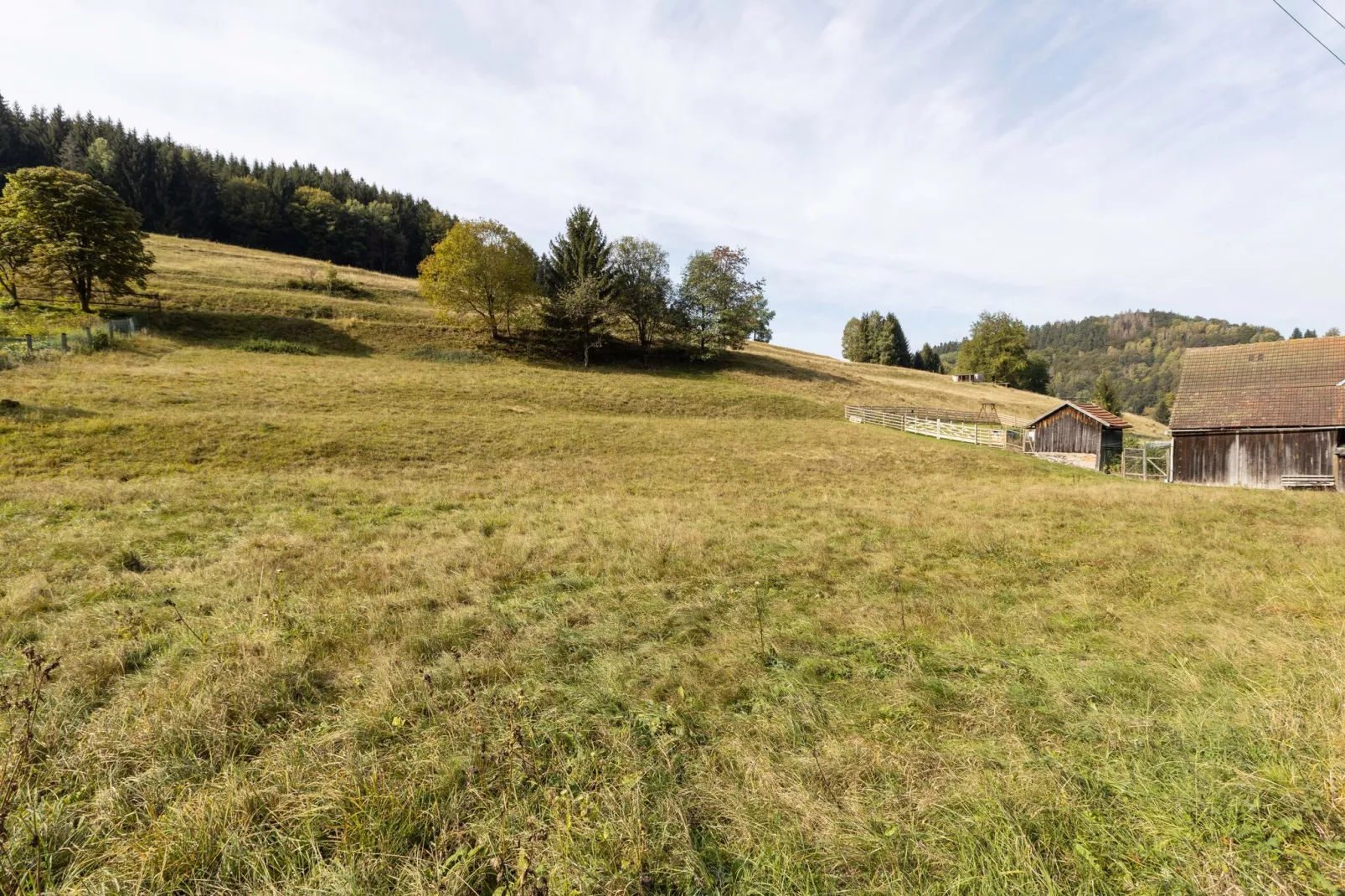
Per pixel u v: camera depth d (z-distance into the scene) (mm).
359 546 9516
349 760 3660
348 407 26344
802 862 2955
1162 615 6637
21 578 7133
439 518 12086
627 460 22766
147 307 39188
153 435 18000
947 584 8070
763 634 6105
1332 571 7949
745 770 3697
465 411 28844
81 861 2953
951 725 4297
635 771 3645
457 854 2926
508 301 48938
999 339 82875
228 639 5609
